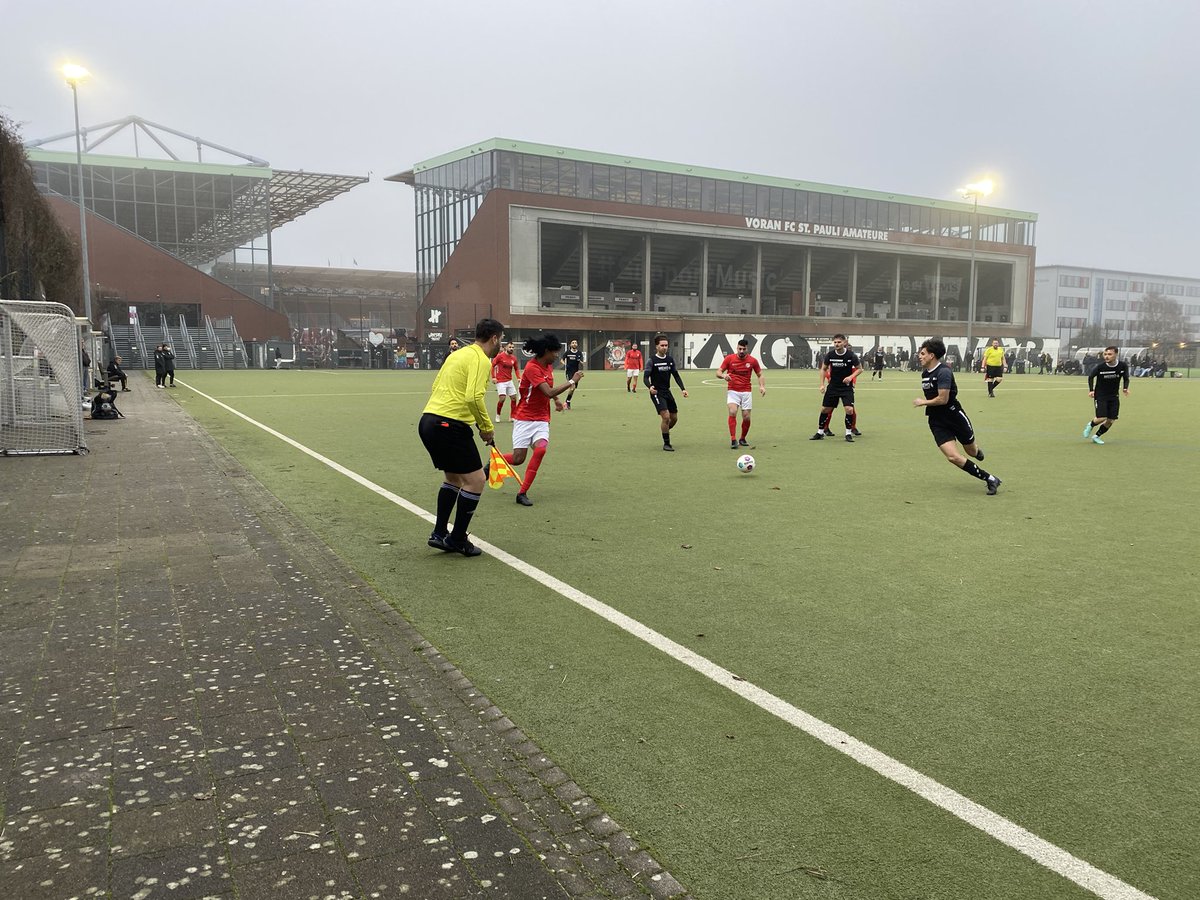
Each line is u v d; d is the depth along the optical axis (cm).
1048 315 12900
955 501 872
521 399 838
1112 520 777
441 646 446
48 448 1175
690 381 3809
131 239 5253
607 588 553
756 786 305
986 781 308
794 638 459
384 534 708
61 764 314
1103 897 243
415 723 353
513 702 377
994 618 493
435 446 612
